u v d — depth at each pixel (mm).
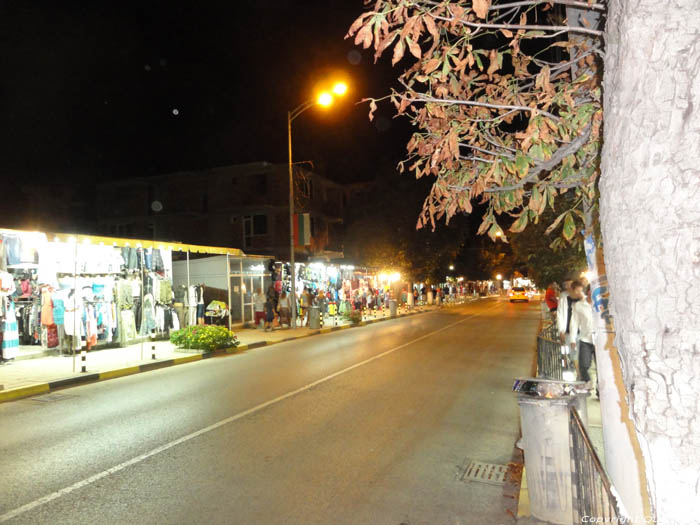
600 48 2393
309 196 36625
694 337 1096
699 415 1098
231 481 5297
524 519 4316
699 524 1107
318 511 4629
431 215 3176
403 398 9031
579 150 2865
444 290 56625
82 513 4559
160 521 4410
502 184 3197
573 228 2977
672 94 1121
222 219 35906
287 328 23078
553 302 15297
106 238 15211
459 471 5621
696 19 1105
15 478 5371
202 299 19625
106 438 6781
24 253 13273
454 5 2461
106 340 15641
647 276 1153
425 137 3346
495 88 3322
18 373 11484
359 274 35312
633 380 1209
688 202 1099
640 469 3119
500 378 10953
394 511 4648
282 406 8453
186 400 9016
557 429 4160
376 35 2443
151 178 37031
